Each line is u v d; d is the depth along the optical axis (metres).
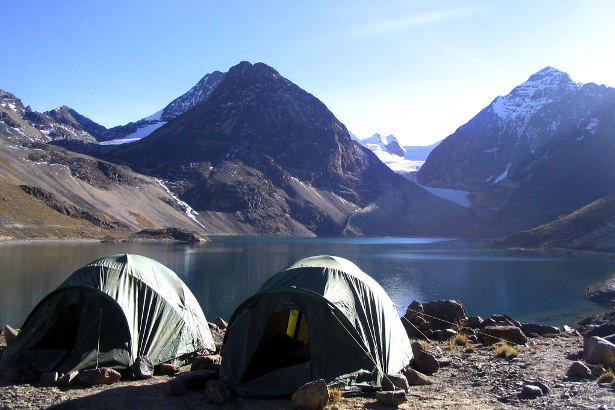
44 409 9.85
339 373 11.40
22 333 13.88
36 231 136.88
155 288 14.78
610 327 17.62
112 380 11.98
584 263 100.44
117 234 163.62
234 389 10.93
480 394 11.05
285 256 111.50
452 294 58.25
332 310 11.92
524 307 50.09
